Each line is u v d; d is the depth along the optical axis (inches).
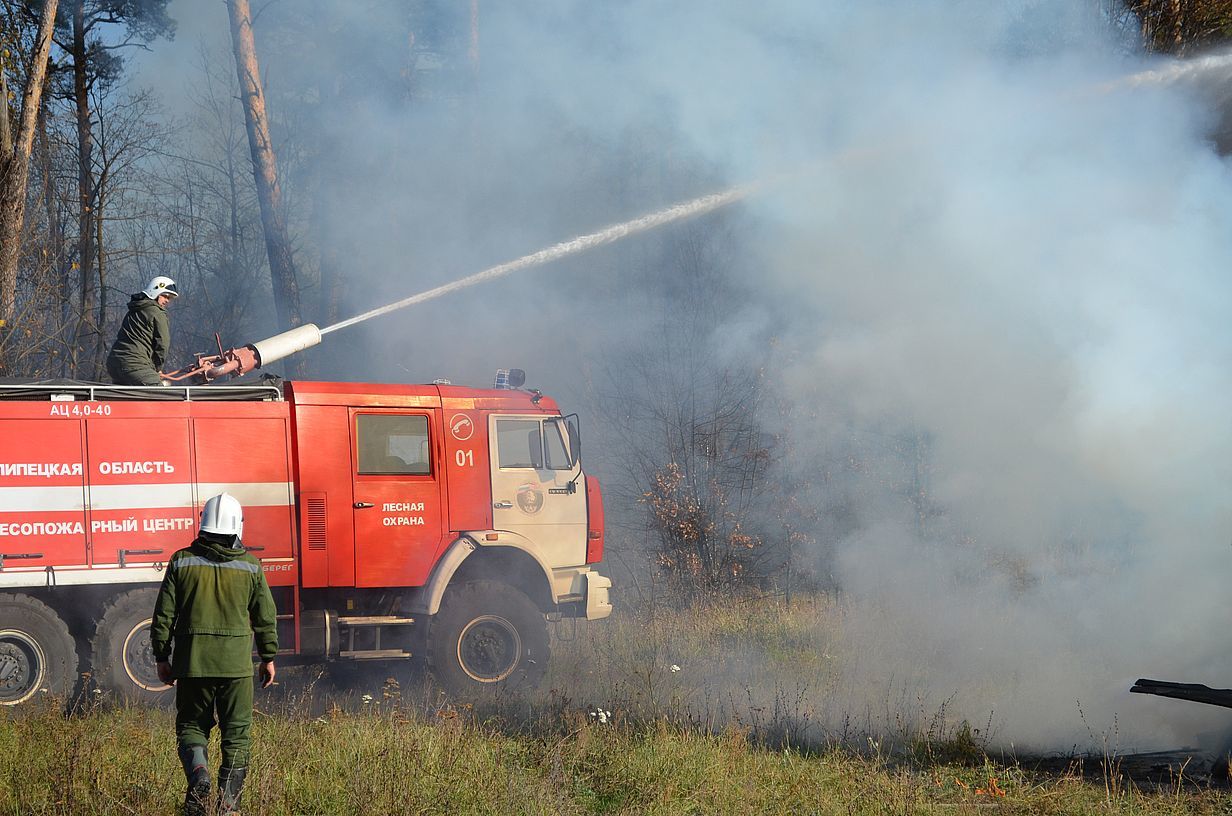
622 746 292.5
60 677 343.0
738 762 288.2
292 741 281.9
